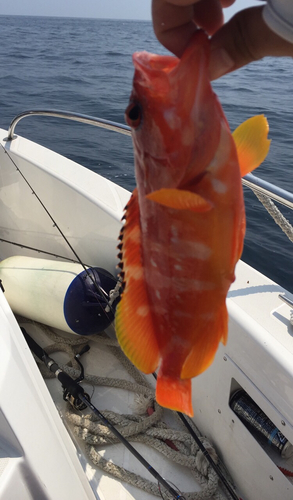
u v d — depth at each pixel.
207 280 0.74
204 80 0.63
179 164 0.68
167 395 0.77
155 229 0.74
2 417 1.17
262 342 1.62
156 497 1.99
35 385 1.45
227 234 0.71
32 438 1.23
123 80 16.30
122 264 0.79
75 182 2.90
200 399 2.10
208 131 0.65
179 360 0.78
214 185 0.68
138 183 0.74
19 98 12.27
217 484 1.98
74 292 2.54
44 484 1.17
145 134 0.68
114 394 2.49
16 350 1.44
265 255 4.26
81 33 50.91
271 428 1.72
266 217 4.97
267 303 1.82
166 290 0.77
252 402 1.83
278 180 5.58
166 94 0.65
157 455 2.18
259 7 0.60
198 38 0.62
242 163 0.76
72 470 1.40
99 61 22.34
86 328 2.60
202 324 0.76
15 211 3.40
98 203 2.69
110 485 2.03
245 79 14.05
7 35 42.72
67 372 2.56
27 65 20.00
